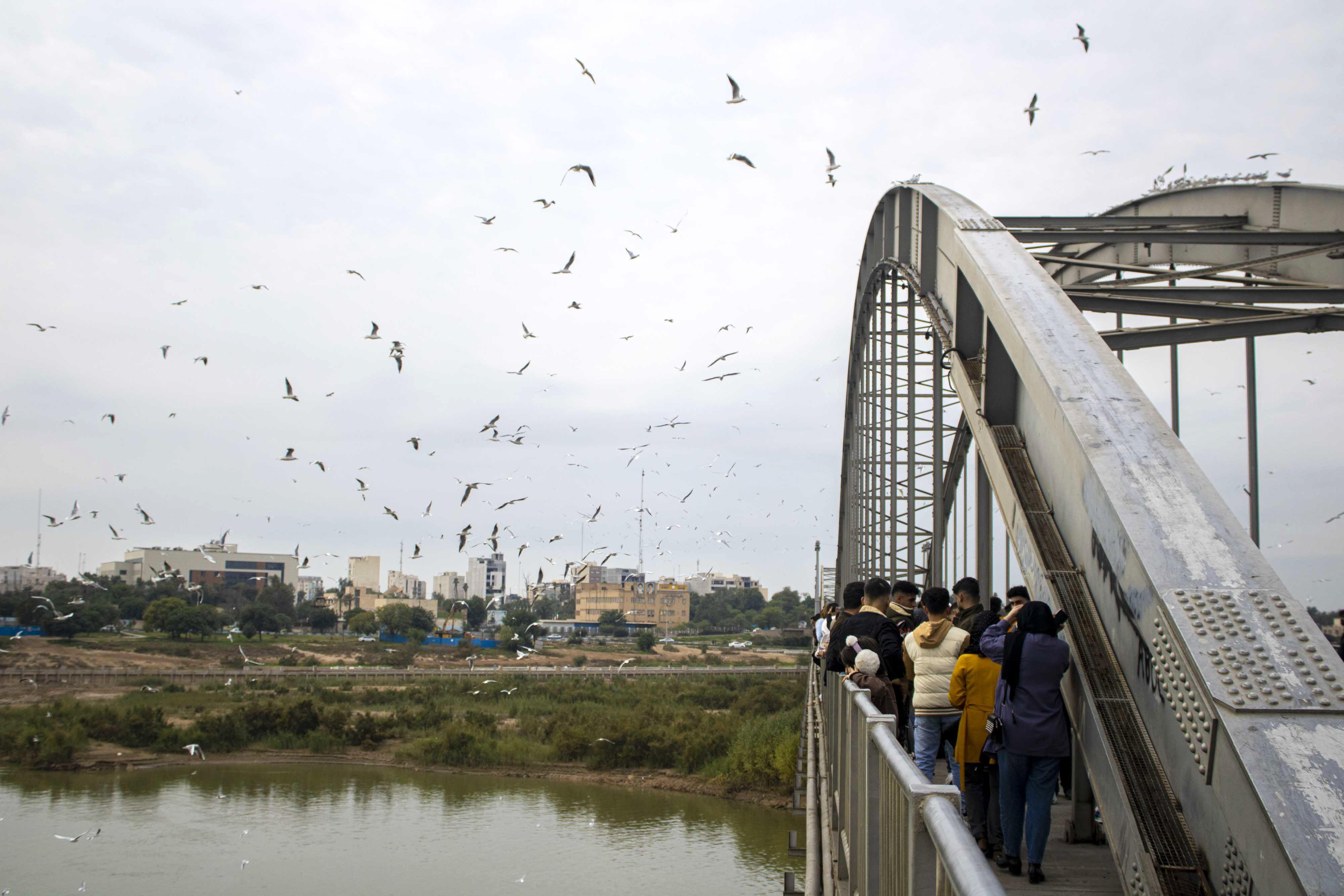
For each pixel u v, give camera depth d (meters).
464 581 173.50
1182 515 4.90
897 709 6.29
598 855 30.02
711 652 110.75
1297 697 3.89
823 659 10.05
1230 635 4.20
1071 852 6.50
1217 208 12.65
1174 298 11.44
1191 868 4.15
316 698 58.75
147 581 96.75
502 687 65.38
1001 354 8.45
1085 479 5.63
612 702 60.94
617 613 124.75
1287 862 3.39
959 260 9.47
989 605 11.05
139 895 25.02
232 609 98.38
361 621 97.44
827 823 8.04
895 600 9.34
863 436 24.91
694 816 36.16
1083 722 5.38
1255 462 10.43
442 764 45.97
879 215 19.53
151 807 35.38
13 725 45.78
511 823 34.31
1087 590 5.88
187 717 51.94
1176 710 4.40
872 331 22.62
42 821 32.44
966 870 1.63
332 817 34.62
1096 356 6.39
